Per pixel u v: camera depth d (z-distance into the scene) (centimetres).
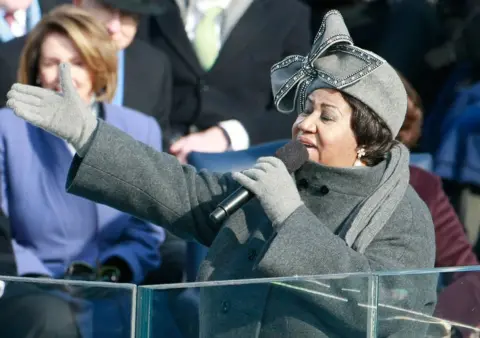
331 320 1123
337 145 1296
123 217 1841
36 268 1753
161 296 1133
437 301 1151
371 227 1268
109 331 1144
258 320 1133
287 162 1278
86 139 1289
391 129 1309
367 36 2462
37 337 1151
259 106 2233
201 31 2220
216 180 1358
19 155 1783
